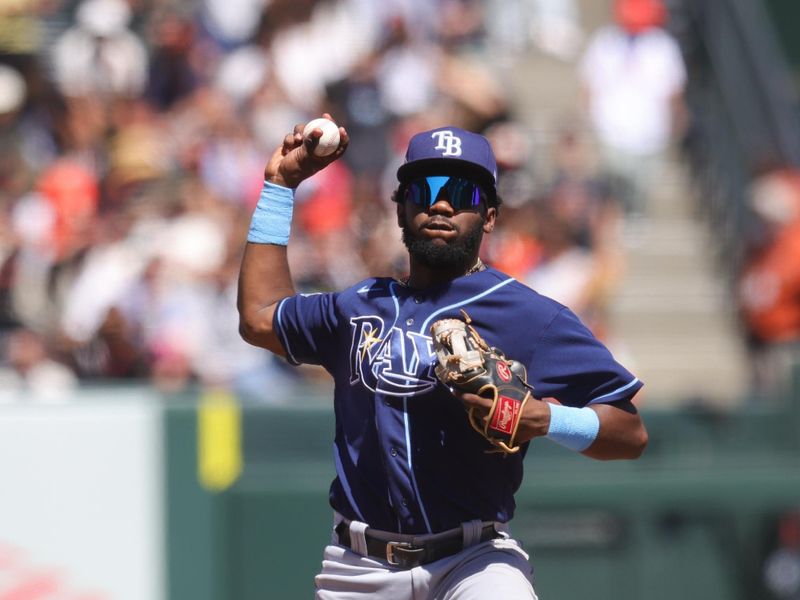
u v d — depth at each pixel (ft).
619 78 114.52
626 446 38.17
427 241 38.17
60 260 96.12
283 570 72.43
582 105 119.24
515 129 113.50
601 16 133.49
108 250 93.20
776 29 154.51
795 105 124.67
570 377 38.04
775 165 112.37
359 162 106.93
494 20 128.57
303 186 98.07
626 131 113.80
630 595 75.20
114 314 88.74
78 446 71.56
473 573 37.91
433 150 38.09
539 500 74.84
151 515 71.82
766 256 100.63
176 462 72.23
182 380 87.71
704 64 120.06
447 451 37.96
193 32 115.03
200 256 93.20
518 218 96.02
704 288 113.29
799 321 97.86
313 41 114.83
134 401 72.33
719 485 76.28
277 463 72.90
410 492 37.91
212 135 106.22
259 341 41.19
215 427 72.64
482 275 38.78
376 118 108.78
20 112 109.29
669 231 115.75
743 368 107.24
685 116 120.57
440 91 112.47
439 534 38.14
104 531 71.41
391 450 38.01
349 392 39.27
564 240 98.02
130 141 105.19
